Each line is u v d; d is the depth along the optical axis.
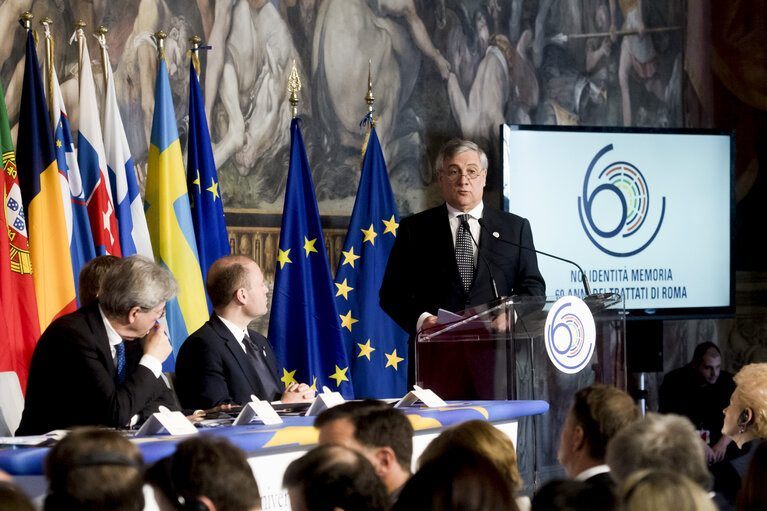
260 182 9.05
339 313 8.84
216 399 5.62
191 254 7.71
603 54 11.15
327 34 9.51
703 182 10.94
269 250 9.08
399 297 7.55
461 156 7.56
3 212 6.66
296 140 8.66
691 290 10.88
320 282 8.45
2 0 7.58
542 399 5.13
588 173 10.41
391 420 3.17
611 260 10.52
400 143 9.92
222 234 8.12
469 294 7.29
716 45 11.70
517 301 5.15
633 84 11.32
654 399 11.45
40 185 7.06
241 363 5.82
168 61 8.52
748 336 11.62
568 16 10.96
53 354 4.57
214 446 2.49
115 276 4.55
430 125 10.09
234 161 8.90
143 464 2.53
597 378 5.42
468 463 2.19
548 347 5.12
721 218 11.01
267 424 4.20
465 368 5.27
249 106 9.01
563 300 5.20
